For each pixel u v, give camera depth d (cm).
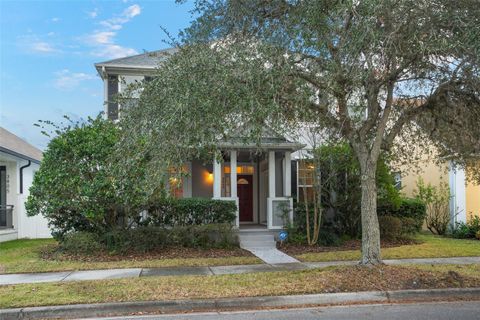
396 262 1138
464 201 1881
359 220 1598
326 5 799
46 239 1861
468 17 764
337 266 1012
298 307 764
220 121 771
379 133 962
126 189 1251
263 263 1157
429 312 717
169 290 820
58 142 1303
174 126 750
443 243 1503
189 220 1514
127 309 739
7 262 1191
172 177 914
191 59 787
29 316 711
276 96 775
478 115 999
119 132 969
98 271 1060
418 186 1925
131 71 1767
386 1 742
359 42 743
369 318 684
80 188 1265
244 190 1936
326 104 889
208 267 1102
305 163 1622
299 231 1547
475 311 721
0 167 1972
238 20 880
